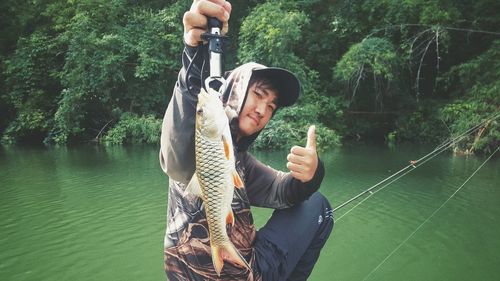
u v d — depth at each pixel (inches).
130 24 732.0
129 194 339.9
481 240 240.1
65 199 328.5
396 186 362.3
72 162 493.4
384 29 697.0
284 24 655.8
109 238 247.6
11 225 271.6
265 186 91.4
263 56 674.8
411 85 736.3
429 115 686.5
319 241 94.3
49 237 250.5
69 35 708.0
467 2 689.0
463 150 556.7
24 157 540.4
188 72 68.7
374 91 717.3
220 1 68.1
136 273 205.0
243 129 83.7
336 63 727.7
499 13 665.0
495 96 586.6
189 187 67.6
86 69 700.7
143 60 685.3
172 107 70.6
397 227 261.9
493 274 199.5
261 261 84.6
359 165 462.9
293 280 92.7
